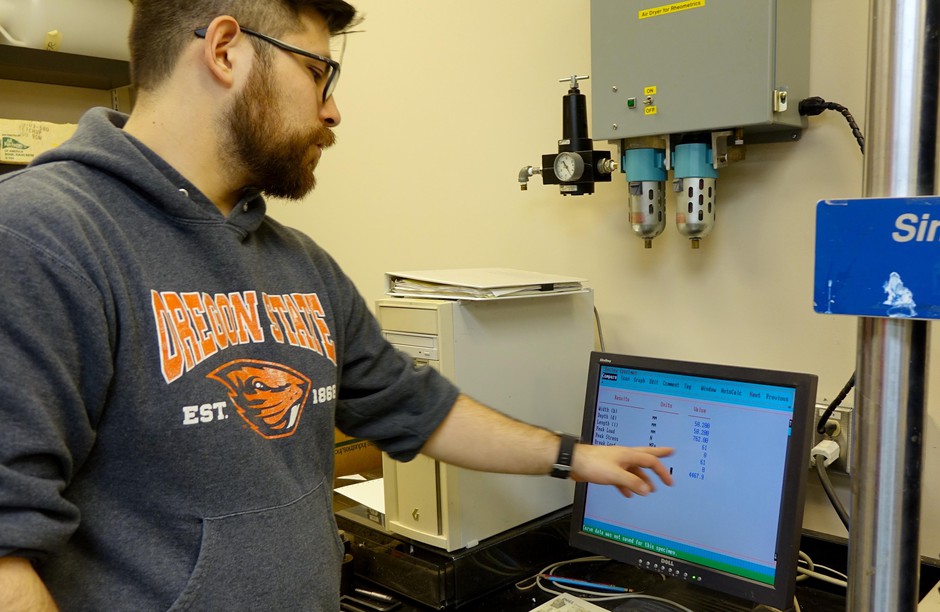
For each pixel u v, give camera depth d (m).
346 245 2.16
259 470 0.88
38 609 0.68
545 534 1.39
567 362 1.47
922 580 1.18
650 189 1.37
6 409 0.67
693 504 1.17
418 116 1.92
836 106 1.23
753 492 1.11
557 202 1.66
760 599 1.08
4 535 0.65
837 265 0.61
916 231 0.57
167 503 0.82
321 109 1.04
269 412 0.91
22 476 0.67
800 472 1.06
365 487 1.55
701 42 1.22
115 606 0.79
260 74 0.93
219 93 0.92
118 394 0.79
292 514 0.91
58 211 0.76
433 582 1.24
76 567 0.78
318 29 1.01
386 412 1.19
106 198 0.85
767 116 1.17
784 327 1.36
